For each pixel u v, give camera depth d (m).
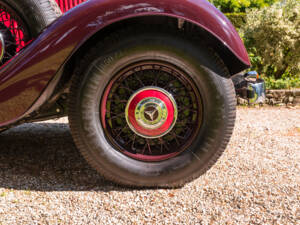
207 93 1.28
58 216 1.15
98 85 1.26
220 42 1.26
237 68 1.41
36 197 1.29
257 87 1.80
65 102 1.51
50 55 1.22
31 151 1.87
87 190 1.35
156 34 1.24
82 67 1.26
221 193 1.30
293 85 4.40
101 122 1.30
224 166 1.60
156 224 1.10
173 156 1.33
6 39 1.54
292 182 1.40
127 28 1.25
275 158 1.72
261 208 1.19
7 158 1.74
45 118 1.52
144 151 1.39
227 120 1.29
